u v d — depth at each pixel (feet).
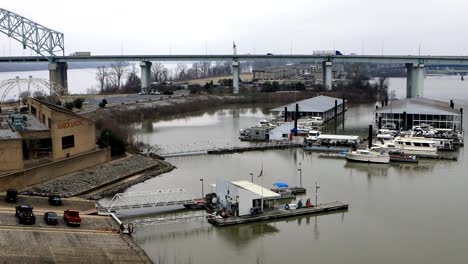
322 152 383.65
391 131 446.19
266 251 189.26
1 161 241.35
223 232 207.82
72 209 217.77
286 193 257.14
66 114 278.46
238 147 391.86
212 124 554.87
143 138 445.78
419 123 473.26
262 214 221.66
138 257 173.99
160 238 199.93
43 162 265.13
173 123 562.25
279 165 337.31
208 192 262.26
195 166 333.21
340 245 195.72
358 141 407.64
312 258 183.21
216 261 179.11
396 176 305.73
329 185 283.59
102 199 247.50
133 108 597.93
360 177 302.45
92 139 303.68
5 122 294.66
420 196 261.44
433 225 217.77
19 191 233.14
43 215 201.87
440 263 179.63
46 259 161.07
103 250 175.52
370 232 209.67
